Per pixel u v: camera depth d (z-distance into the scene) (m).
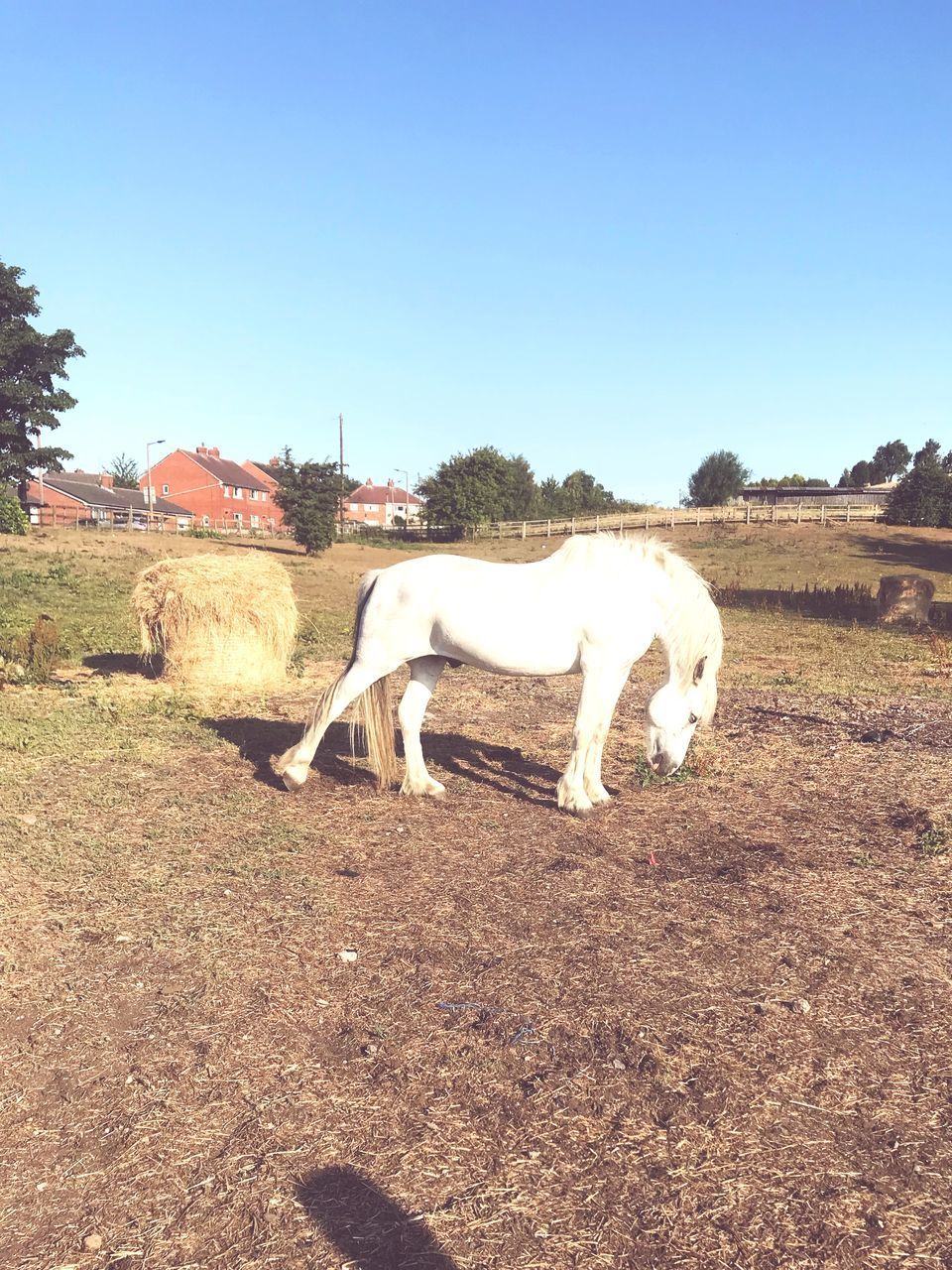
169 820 5.33
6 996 3.35
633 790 6.18
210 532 52.31
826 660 12.79
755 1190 2.42
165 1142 2.58
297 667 10.88
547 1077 2.90
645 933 3.96
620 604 5.39
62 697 8.84
